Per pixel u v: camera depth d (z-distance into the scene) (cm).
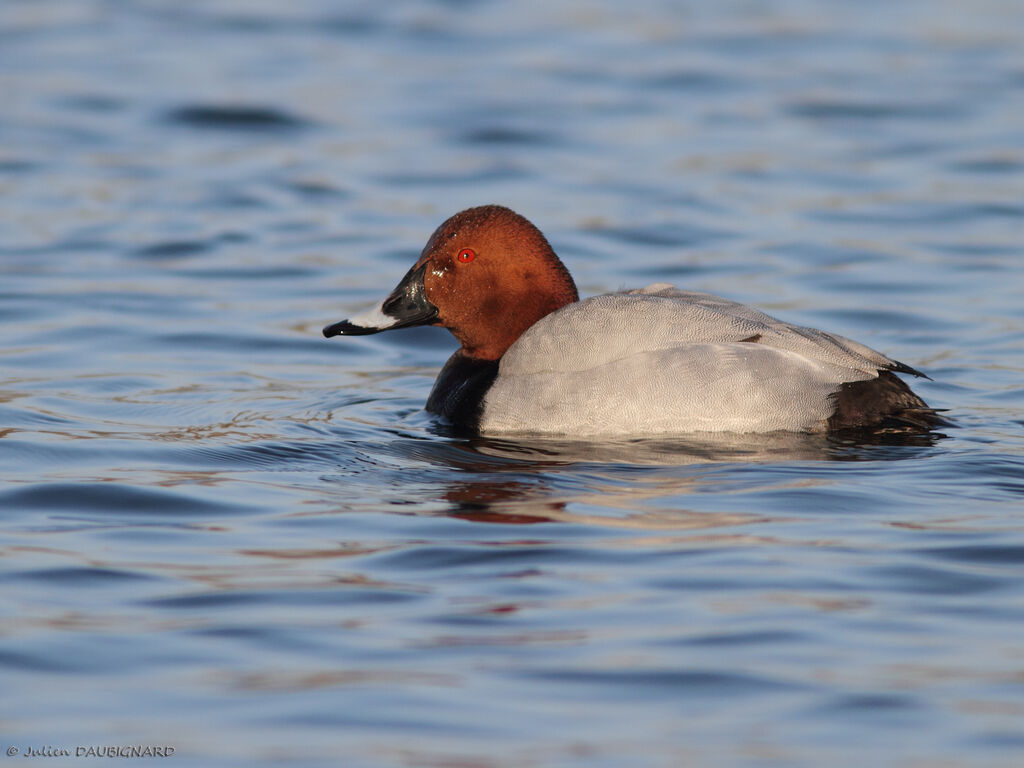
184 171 2041
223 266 1669
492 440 1074
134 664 692
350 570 806
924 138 2162
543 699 654
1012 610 738
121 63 2575
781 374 1039
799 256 1691
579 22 2933
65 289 1562
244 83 2456
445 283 1170
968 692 655
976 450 1005
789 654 693
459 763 601
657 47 2730
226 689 667
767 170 2033
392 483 974
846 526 861
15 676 681
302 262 1691
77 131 2195
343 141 2183
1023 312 1466
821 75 2517
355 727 631
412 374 1328
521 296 1166
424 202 1912
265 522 893
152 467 1012
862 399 1048
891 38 2773
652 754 606
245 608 754
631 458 1015
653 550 826
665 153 2117
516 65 2606
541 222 1820
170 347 1388
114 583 790
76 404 1188
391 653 700
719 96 2403
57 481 973
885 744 612
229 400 1216
